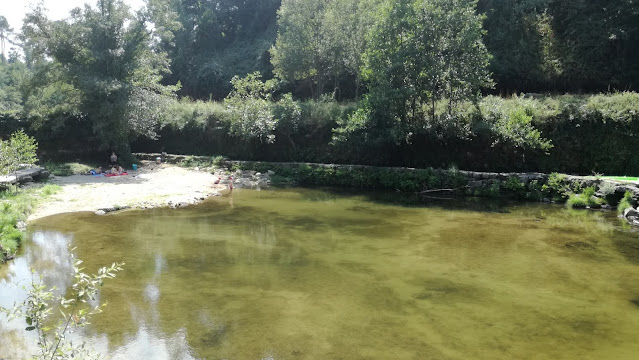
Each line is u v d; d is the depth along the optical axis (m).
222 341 5.78
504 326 6.29
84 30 21.50
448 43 17.88
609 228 11.97
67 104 24.22
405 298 7.28
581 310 6.85
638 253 9.78
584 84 23.17
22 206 12.84
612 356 5.46
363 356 5.43
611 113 16.62
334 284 7.88
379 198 16.77
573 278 8.27
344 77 30.17
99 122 22.00
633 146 16.31
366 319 6.48
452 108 19.41
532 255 9.66
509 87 24.50
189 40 49.41
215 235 11.15
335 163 21.73
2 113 25.69
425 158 19.45
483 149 18.45
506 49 25.41
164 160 25.30
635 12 22.25
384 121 18.77
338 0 25.69
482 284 7.94
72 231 11.20
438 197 16.97
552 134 17.48
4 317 6.39
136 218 12.81
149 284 7.78
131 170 22.67
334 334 6.00
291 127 22.50
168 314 6.58
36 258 9.12
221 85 42.03
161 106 23.86
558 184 15.82
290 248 10.10
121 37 22.75
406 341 5.82
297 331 6.08
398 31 18.42
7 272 8.31
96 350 5.47
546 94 22.00
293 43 26.66
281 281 8.01
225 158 23.95
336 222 12.72
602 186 14.71
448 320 6.47
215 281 7.97
